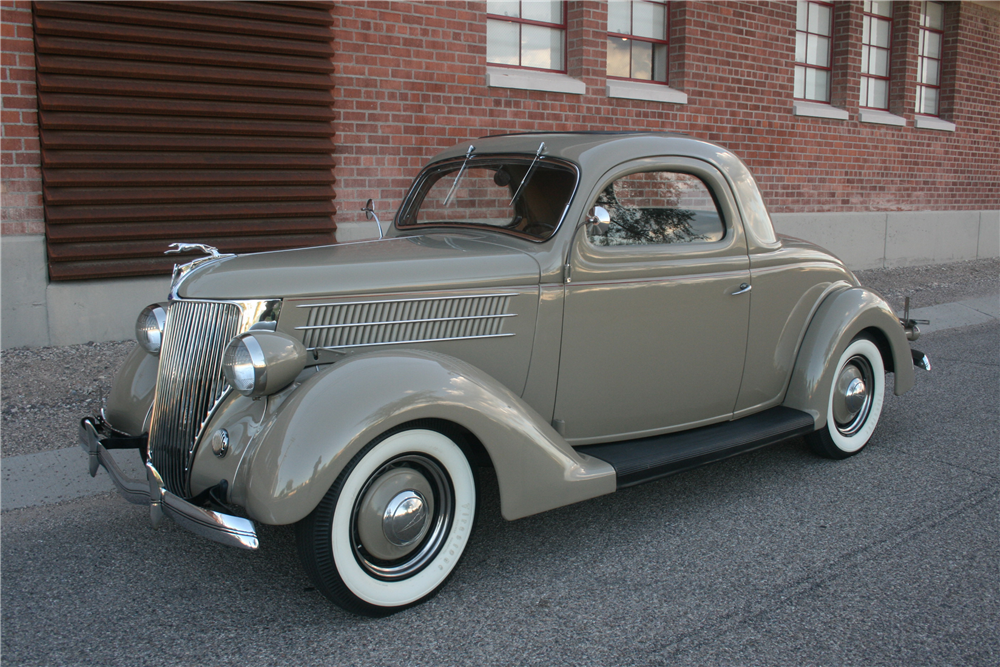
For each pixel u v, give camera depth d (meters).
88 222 5.73
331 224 6.79
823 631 2.54
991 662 2.38
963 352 6.96
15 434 4.17
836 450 4.22
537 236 3.31
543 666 2.35
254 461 2.43
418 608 2.70
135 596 2.77
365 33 6.74
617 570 2.98
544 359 3.21
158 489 2.60
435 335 2.98
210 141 6.09
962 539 3.25
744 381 3.88
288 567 3.01
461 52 7.29
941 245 12.48
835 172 10.95
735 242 3.72
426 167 4.07
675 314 3.51
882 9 11.60
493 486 3.91
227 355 2.52
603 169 3.31
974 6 12.70
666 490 3.85
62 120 5.51
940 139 12.52
